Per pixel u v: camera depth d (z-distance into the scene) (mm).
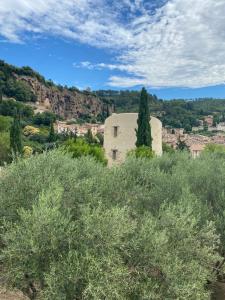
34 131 83750
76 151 22062
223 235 7332
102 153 23797
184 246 5621
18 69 162750
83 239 4906
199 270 5355
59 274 4547
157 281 5102
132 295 5008
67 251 4883
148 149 25141
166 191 8258
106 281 4410
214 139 104812
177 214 6262
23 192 6074
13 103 113062
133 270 5070
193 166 11312
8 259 4895
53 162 7461
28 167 6629
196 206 7453
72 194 6219
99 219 4891
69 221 5203
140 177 9438
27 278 5199
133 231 5121
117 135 36844
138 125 34688
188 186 8539
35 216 4641
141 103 34625
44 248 4672
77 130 119188
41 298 4906
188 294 4836
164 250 5246
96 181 7352
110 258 4645
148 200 7930
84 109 190750
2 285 5445
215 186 9148
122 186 7719
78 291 4641
